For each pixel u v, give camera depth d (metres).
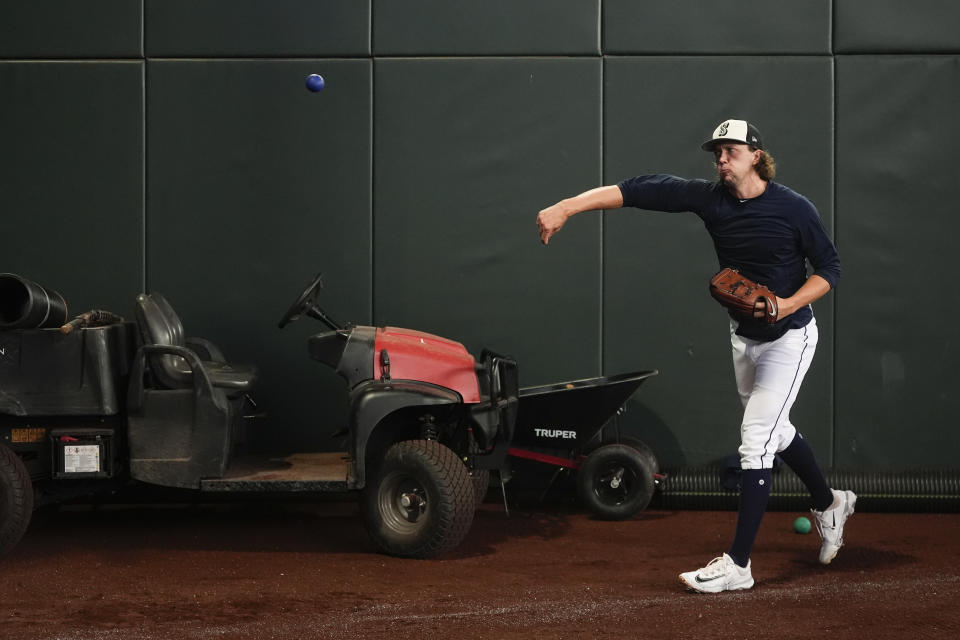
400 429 14.01
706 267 16.53
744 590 11.05
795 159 16.48
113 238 16.58
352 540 13.91
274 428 16.55
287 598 10.80
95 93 16.52
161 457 13.27
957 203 16.38
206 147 16.55
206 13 16.48
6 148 16.52
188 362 13.26
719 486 15.86
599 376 16.62
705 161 16.48
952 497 15.61
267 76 16.55
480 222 16.59
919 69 16.38
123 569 12.17
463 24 16.53
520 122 16.55
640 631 9.55
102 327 13.30
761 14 16.42
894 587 11.16
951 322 16.41
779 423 11.34
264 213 16.59
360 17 16.50
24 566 12.32
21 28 16.44
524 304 16.62
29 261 16.55
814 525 14.77
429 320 16.62
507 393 13.30
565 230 16.58
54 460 13.16
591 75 16.52
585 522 15.12
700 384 16.58
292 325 16.59
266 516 15.69
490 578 11.71
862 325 16.48
